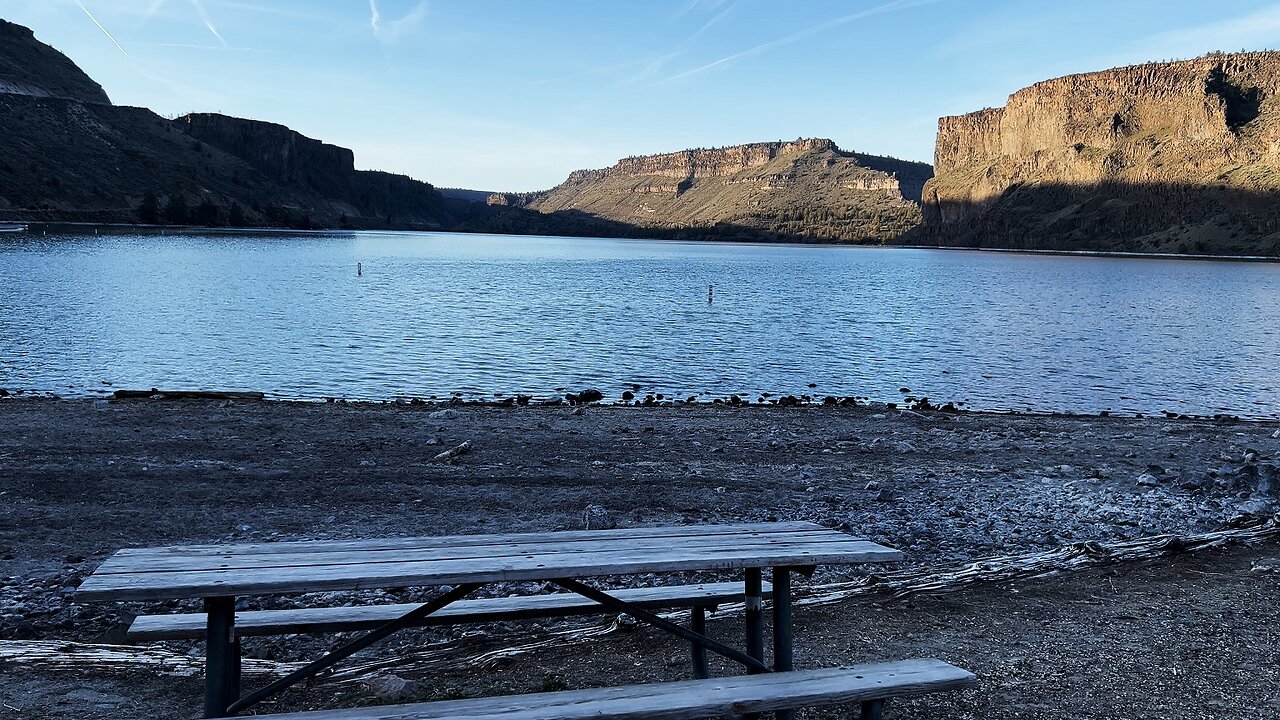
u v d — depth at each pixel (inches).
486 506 380.8
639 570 150.6
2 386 882.1
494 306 2121.1
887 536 341.4
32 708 178.5
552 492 406.6
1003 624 233.1
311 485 410.6
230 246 5565.9
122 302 1851.6
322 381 995.3
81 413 584.4
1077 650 213.3
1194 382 1131.9
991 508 387.5
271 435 533.6
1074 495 412.5
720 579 286.5
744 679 151.0
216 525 345.4
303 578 137.3
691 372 1152.2
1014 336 1690.5
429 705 137.3
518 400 841.5
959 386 1076.5
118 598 127.7
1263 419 832.9
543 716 132.4
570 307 2151.8
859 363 1274.6
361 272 3437.5
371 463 462.6
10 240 4753.9
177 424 557.3
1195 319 2151.8
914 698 184.4
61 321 1470.2
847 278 4173.2
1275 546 316.5
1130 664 204.2
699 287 3174.2
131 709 179.8
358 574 140.8
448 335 1485.0
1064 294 3191.4
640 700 139.6
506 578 144.6
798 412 703.7
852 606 248.5
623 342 1464.1
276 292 2320.4
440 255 5890.8
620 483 428.1
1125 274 5305.1
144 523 344.8
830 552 161.8
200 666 204.8
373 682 188.4
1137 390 1063.0
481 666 202.2
